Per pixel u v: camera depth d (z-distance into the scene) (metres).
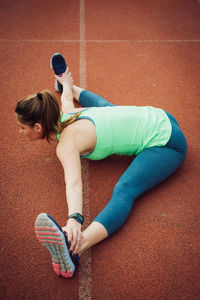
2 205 2.01
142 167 1.88
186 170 2.26
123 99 2.97
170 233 1.86
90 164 2.32
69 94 2.57
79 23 4.41
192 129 2.62
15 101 2.93
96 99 2.56
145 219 1.94
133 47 3.86
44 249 1.78
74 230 1.48
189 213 1.98
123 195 1.79
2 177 2.20
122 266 1.70
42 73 3.35
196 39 4.07
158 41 4.01
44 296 1.57
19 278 1.64
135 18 4.58
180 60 3.62
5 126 2.65
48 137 1.77
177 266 1.70
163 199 2.06
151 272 1.67
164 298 1.56
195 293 1.58
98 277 1.65
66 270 1.56
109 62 3.55
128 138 1.93
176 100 2.98
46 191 2.12
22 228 1.88
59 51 3.75
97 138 1.84
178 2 5.14
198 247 1.79
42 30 4.20
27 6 4.87
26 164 2.31
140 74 3.35
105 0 5.18
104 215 1.71
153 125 1.96
